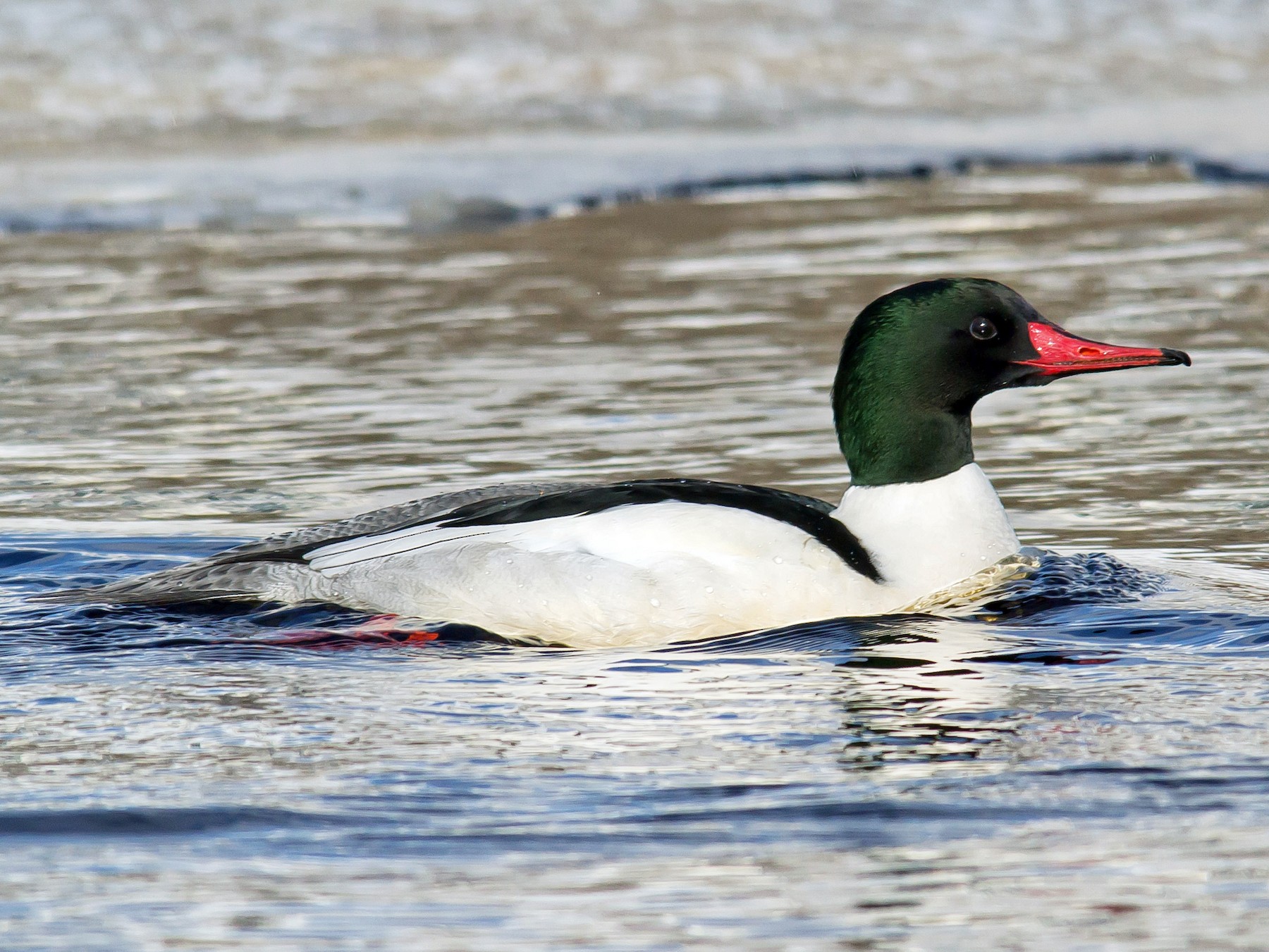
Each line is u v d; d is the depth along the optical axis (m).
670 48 32.09
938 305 10.59
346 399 15.60
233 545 12.09
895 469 10.63
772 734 8.35
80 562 11.79
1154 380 15.82
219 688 9.08
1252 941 6.42
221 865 7.05
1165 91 29.97
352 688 9.08
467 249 21.77
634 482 10.70
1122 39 32.88
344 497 13.02
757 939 6.47
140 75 30.27
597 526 10.07
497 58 31.52
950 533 10.46
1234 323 17.36
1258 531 11.83
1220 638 9.72
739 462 13.64
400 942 6.46
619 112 28.75
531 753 8.14
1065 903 6.70
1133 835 7.22
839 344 17.09
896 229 22.19
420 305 19.05
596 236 22.23
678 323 18.03
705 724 8.51
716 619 9.79
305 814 7.50
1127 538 11.75
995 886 6.83
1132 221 22.31
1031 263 20.09
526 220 23.25
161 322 18.41
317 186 24.88
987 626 9.95
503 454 13.95
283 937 6.50
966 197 24.09
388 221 23.25
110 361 16.92
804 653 9.55
